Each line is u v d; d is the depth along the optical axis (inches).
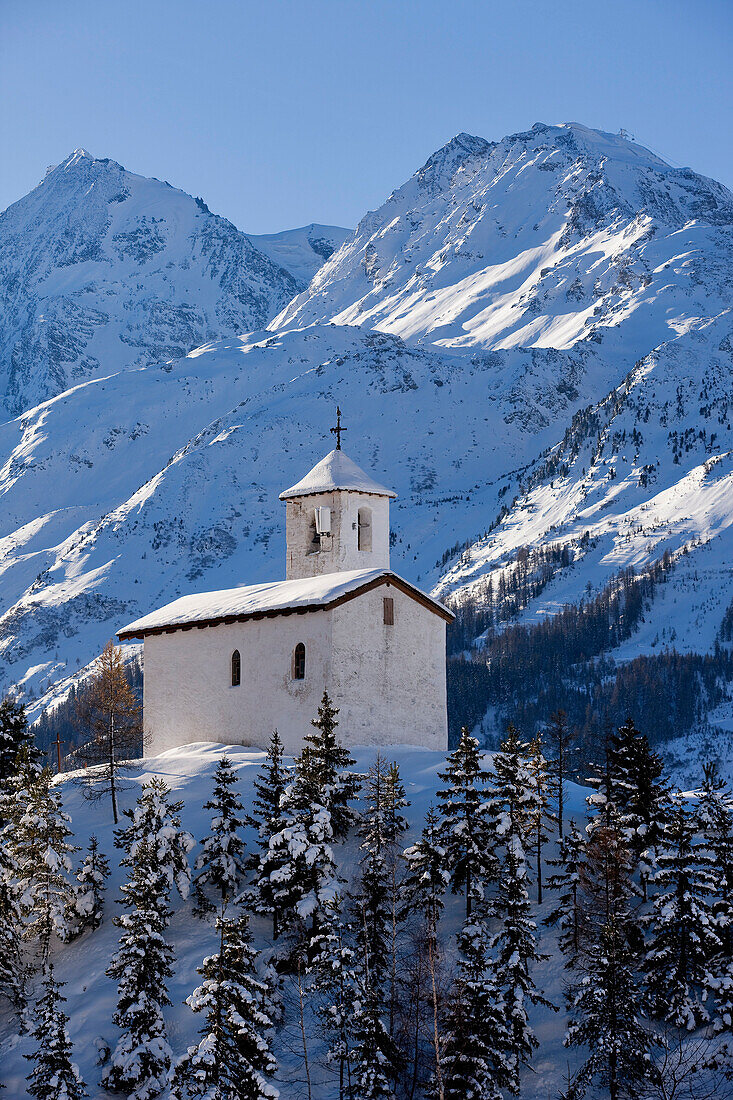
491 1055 1969.7
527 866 2319.1
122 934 2375.7
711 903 2219.5
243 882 2426.2
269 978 2176.4
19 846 2443.4
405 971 2130.9
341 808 2438.5
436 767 2765.7
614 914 2101.4
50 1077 2006.6
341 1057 1980.8
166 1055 2052.2
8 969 2299.5
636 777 2274.9
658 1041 1987.0
